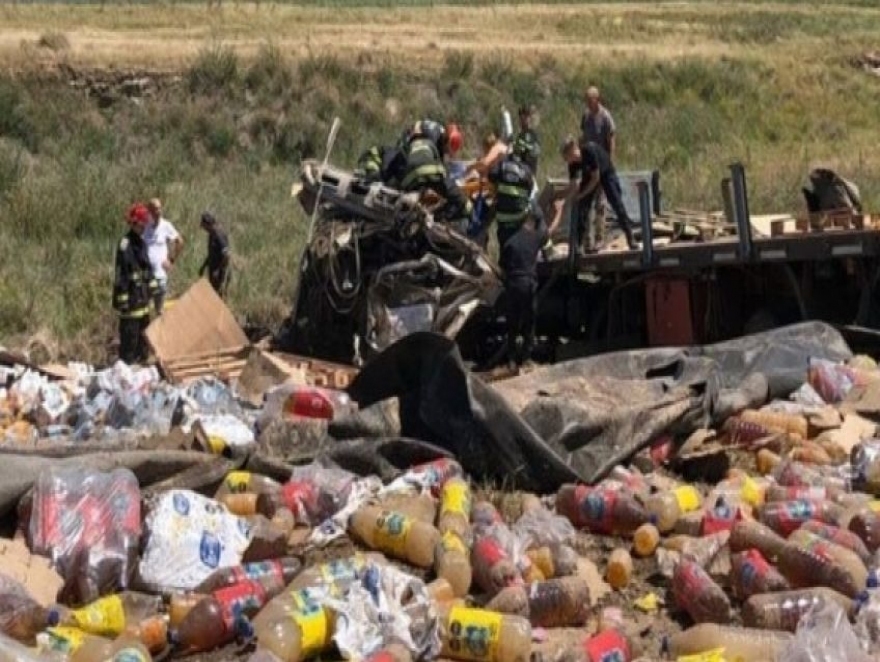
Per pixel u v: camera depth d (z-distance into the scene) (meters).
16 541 7.70
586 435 9.40
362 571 7.02
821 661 6.01
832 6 55.28
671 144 30.12
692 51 37.91
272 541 7.78
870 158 25.75
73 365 13.34
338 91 31.28
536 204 13.98
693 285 13.55
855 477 9.08
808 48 39.94
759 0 57.09
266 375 12.20
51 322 15.35
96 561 7.36
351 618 6.57
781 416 10.09
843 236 12.23
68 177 23.66
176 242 14.77
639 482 8.99
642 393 10.34
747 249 12.85
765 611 6.73
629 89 33.59
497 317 14.27
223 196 23.19
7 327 15.24
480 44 36.31
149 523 7.60
